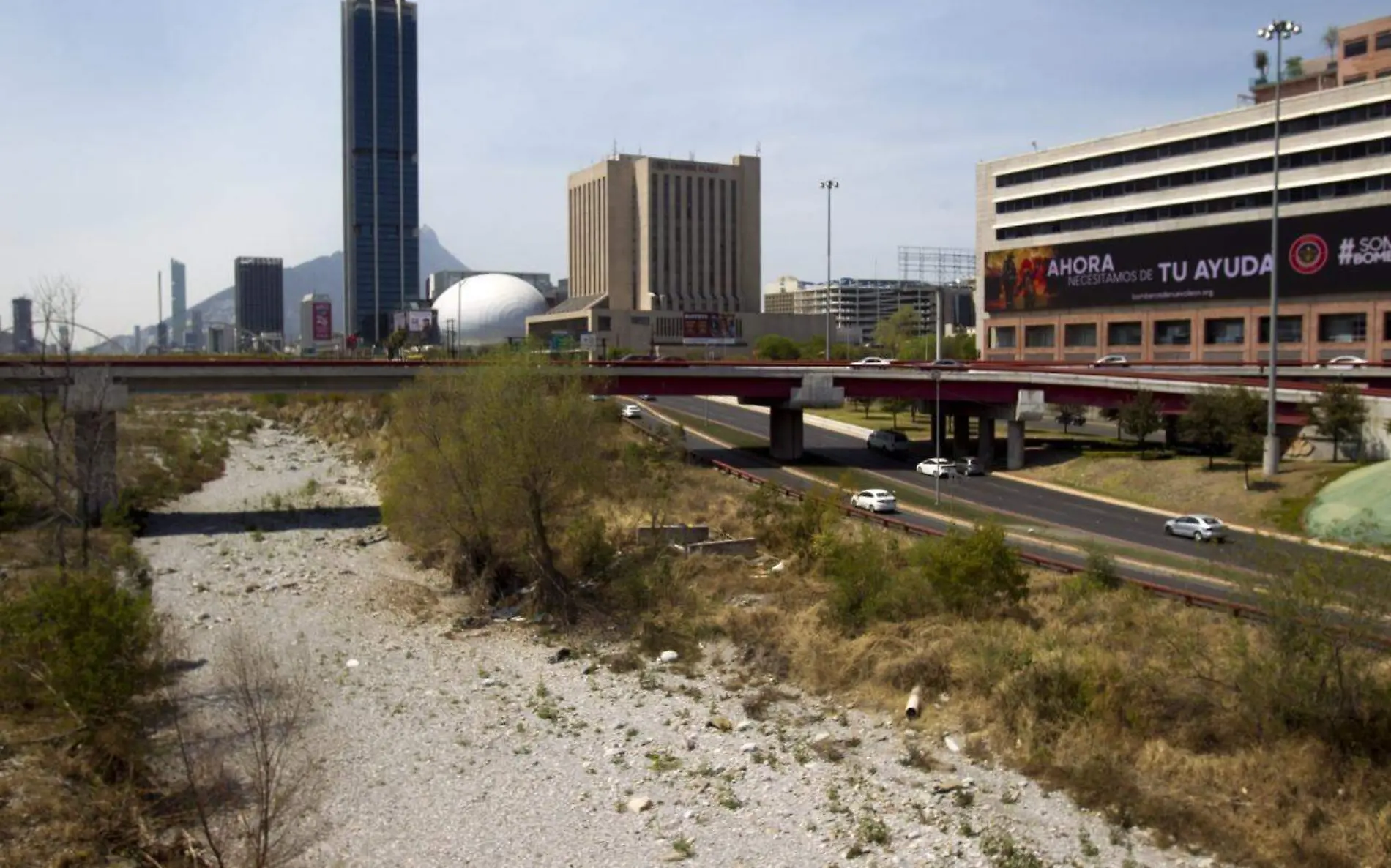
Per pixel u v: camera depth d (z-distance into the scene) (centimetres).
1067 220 15162
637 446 8912
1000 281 15975
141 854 2683
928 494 8438
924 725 3716
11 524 6388
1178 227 13738
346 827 2938
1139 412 8969
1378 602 3241
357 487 9281
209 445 10981
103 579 3659
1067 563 5812
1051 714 3641
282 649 4631
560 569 5812
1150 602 4759
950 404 10694
